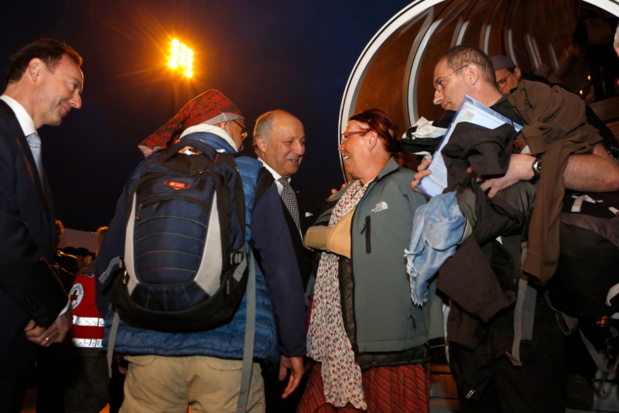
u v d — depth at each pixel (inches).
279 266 80.9
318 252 104.6
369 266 84.6
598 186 70.2
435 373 127.0
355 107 118.9
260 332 78.4
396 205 87.2
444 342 81.9
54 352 149.8
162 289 70.7
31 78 87.7
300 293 82.0
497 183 73.9
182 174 76.6
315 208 129.3
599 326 88.4
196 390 76.4
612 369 82.5
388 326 82.0
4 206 77.0
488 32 142.4
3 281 74.9
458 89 87.9
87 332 147.0
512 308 75.8
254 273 80.2
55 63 88.7
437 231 72.6
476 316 72.8
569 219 68.2
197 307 71.2
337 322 89.7
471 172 76.0
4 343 76.7
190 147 85.4
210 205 73.6
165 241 71.4
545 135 72.3
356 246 86.4
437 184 81.0
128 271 73.7
